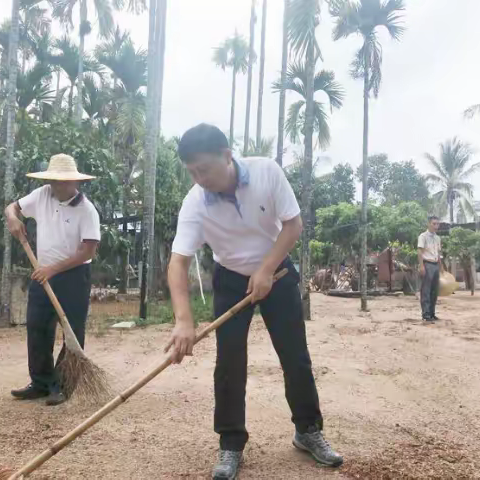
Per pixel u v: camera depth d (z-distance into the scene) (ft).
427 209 152.56
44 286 13.60
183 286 9.25
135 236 57.00
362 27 43.75
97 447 10.62
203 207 9.51
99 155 36.40
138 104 71.41
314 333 26.78
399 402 14.17
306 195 34.06
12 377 16.79
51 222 14.16
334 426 12.03
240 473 9.50
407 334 26.35
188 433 11.50
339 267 71.77
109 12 61.77
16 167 33.42
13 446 10.64
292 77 47.98
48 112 70.13
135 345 22.97
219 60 88.74
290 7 33.42
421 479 9.21
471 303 47.26
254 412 13.03
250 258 9.70
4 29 68.49
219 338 9.79
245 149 72.90
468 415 13.11
